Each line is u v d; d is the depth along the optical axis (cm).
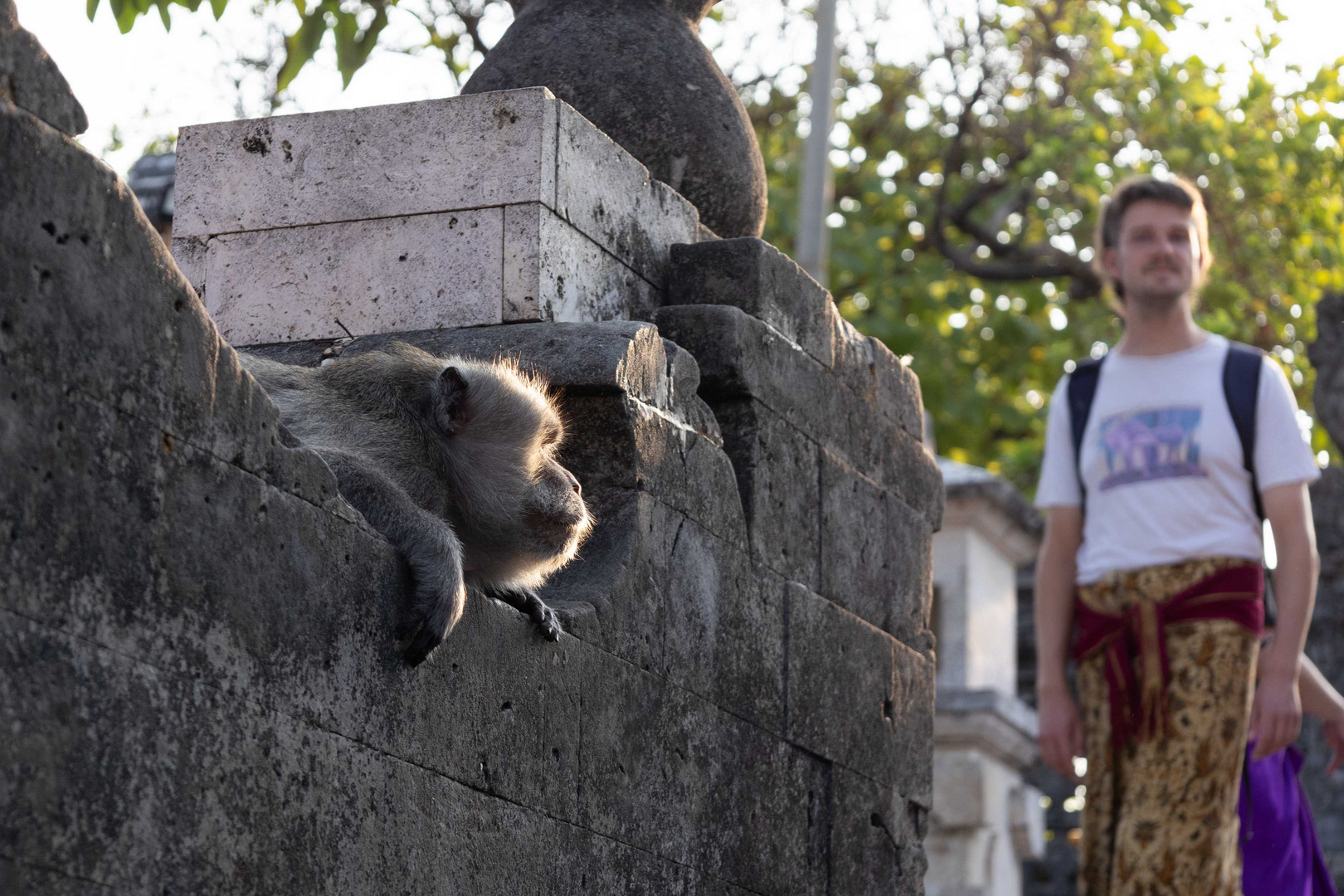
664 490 412
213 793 271
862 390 527
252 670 281
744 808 432
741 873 428
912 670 539
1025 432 1939
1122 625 509
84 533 252
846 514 505
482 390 362
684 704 410
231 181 450
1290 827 525
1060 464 541
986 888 974
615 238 453
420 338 420
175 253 452
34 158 249
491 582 371
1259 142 1541
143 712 259
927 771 545
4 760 235
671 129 496
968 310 1819
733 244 473
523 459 365
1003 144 1802
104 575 255
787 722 457
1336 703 550
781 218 1623
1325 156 1520
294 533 294
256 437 289
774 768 449
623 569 390
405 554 322
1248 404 507
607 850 374
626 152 468
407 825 314
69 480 250
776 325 477
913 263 1698
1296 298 1606
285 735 287
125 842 254
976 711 982
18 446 242
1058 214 1688
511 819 343
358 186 439
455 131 432
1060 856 1443
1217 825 491
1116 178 1561
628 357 404
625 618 389
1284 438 506
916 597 551
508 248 422
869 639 510
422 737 321
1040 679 536
